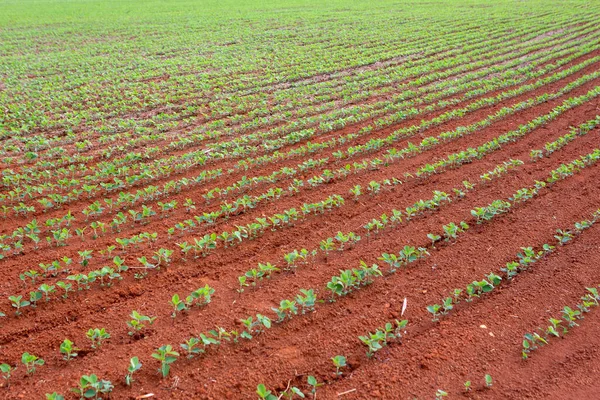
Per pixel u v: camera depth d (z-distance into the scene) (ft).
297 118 45.70
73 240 26.37
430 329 19.76
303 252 23.32
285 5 134.41
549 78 54.34
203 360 18.22
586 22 95.61
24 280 22.61
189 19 112.98
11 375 17.57
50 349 18.84
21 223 28.35
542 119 41.91
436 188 31.55
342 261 24.16
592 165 34.42
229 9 128.47
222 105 50.49
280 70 64.64
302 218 28.27
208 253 24.91
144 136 41.63
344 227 27.30
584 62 61.36
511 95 49.67
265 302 21.30
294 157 36.94
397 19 106.63
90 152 39.27
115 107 51.37
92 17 119.03
